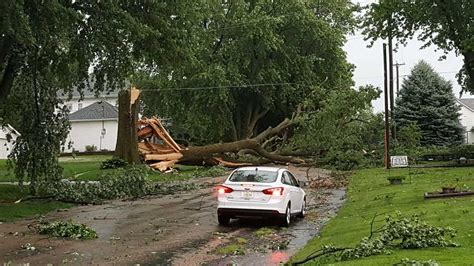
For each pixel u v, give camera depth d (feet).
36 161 60.34
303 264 27.30
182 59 67.97
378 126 119.96
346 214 46.96
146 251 33.09
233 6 154.40
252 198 43.04
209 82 144.97
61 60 60.39
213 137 165.17
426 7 97.86
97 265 28.99
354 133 114.52
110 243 36.11
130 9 61.82
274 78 152.66
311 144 113.39
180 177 96.84
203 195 69.87
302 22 155.43
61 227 39.86
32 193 61.98
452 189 50.08
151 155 107.14
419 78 166.71
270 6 159.94
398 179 67.15
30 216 50.78
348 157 110.22
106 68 63.62
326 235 37.22
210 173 102.47
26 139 60.23
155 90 156.76
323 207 55.67
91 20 57.88
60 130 62.44
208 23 153.48
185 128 166.81
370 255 25.75
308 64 158.40
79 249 33.86
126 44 62.44
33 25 51.67
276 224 44.09
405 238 27.17
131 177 70.74
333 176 93.76
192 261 29.94
